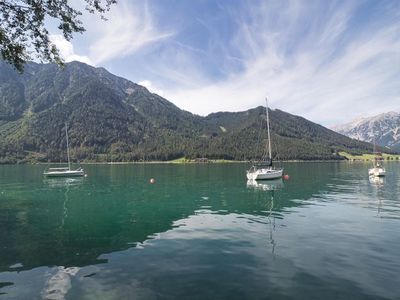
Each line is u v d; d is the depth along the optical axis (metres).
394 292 11.98
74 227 24.30
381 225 23.91
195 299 11.54
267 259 16.03
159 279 13.46
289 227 23.52
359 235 20.80
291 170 114.81
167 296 11.80
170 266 15.09
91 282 13.19
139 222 26.12
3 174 100.31
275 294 11.91
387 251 17.16
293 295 11.81
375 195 43.00
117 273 14.20
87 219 27.66
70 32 16.58
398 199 38.78
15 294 12.08
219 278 13.52
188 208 33.59
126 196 45.16
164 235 21.42
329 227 23.36
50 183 68.44
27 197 44.50
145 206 35.41
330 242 19.11
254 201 38.34
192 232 22.27
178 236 21.09
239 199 40.41
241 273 14.09
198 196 44.28
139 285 12.82
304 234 21.23
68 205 36.59
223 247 18.31
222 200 39.69
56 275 14.04
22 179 79.75
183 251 17.58
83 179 80.12
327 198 40.19
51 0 15.54
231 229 23.08
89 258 16.47
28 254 17.28
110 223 25.80
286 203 36.25
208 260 15.96
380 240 19.47
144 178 82.94
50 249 18.25
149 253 17.27
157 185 62.69
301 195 43.72
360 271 14.18
